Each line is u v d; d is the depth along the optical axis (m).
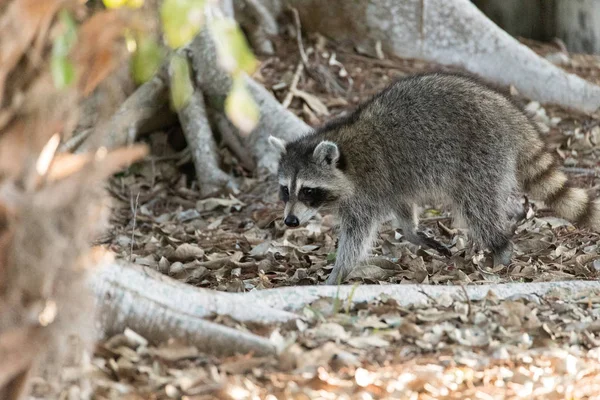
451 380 6.64
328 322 7.64
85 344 5.71
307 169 11.03
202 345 6.91
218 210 13.81
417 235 11.41
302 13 18.08
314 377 6.43
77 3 4.44
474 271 10.34
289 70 17.03
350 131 11.23
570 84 17.41
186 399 6.07
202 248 11.58
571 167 14.73
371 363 6.94
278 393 6.29
